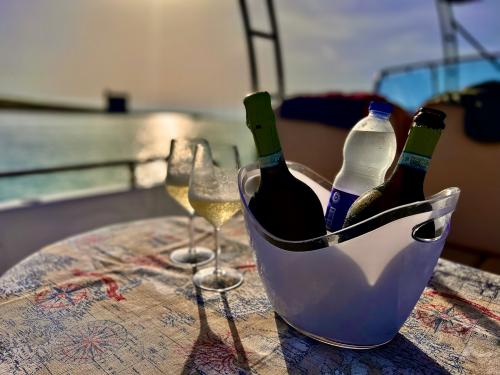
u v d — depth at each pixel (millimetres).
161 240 978
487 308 639
